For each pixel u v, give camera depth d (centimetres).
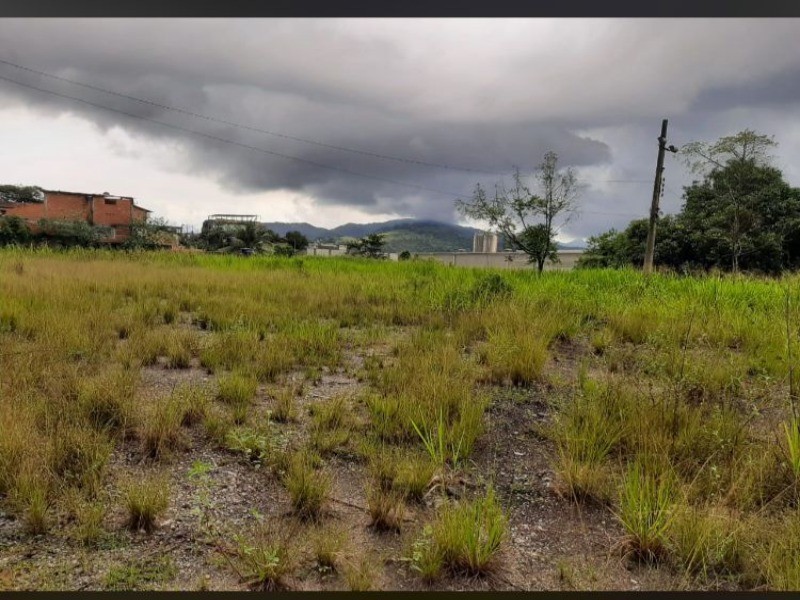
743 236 2122
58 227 3747
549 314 711
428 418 373
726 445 332
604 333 669
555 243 1747
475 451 357
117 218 4659
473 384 470
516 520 281
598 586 230
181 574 230
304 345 603
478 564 237
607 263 2905
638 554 252
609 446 336
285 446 347
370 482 305
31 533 251
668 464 306
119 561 236
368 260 2330
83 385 395
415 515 279
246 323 723
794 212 2236
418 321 810
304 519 274
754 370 509
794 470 302
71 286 909
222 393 428
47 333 555
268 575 227
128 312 742
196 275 1303
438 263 2183
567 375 518
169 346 568
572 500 300
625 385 440
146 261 1853
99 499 276
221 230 5300
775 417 395
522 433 386
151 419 355
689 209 2570
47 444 309
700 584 232
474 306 830
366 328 748
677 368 475
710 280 1038
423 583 230
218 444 350
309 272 1555
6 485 279
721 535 246
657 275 1255
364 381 496
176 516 272
